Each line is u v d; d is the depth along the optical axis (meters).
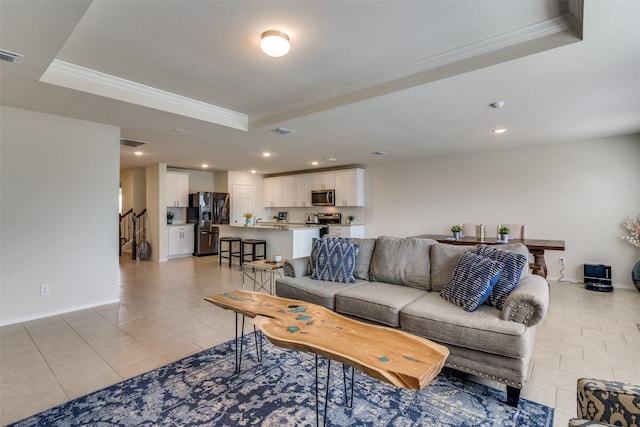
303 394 2.04
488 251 2.57
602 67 2.41
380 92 2.96
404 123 3.89
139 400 1.97
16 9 1.74
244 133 4.34
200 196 8.07
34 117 3.43
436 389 2.11
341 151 5.75
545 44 2.18
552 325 3.24
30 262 3.42
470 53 2.46
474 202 5.98
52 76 2.66
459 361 2.08
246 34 2.27
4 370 2.34
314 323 1.94
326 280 3.23
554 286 4.80
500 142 5.03
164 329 3.12
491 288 2.29
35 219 3.45
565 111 3.44
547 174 5.23
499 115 3.57
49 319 3.40
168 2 1.90
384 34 2.29
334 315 2.09
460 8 2.00
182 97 3.47
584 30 1.96
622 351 2.65
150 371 2.32
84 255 3.78
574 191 5.02
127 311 3.66
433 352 1.56
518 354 1.87
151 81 3.08
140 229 8.04
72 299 3.69
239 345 2.76
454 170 6.21
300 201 8.59
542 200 5.29
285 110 3.77
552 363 2.46
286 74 2.93
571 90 2.85
